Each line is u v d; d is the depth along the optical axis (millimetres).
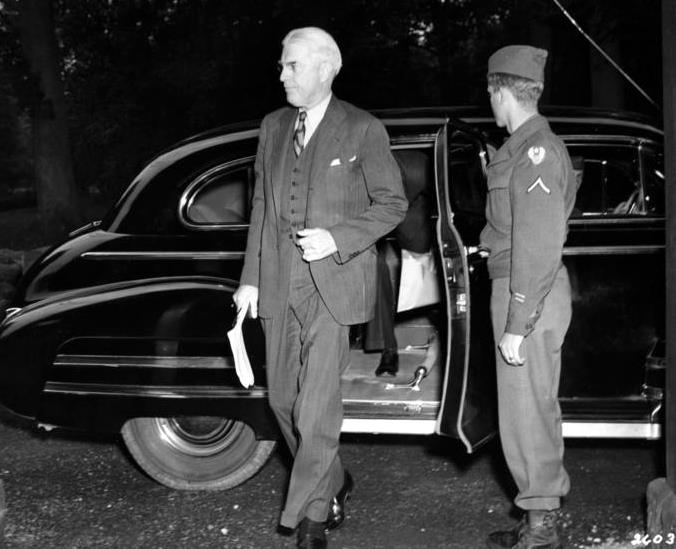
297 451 3816
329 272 3723
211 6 24453
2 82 19250
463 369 3678
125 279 4605
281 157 3857
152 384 4441
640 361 4449
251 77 24516
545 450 3641
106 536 4227
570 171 3557
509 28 21422
